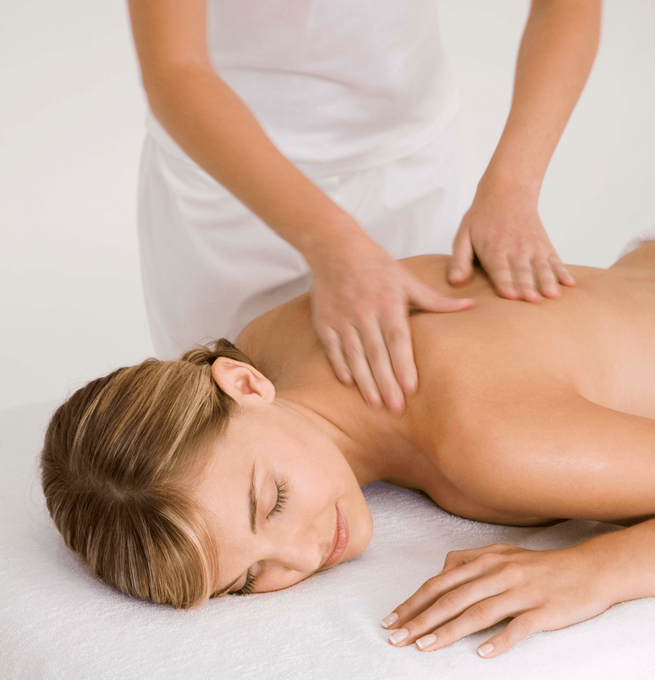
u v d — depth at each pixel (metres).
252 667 0.85
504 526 1.18
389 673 0.83
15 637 0.93
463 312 1.16
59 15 2.70
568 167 3.00
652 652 0.87
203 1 1.14
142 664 0.86
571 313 1.18
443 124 1.64
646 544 0.97
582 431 1.00
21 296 2.82
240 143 1.12
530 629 0.88
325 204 1.12
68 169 2.81
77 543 1.02
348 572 1.06
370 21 1.46
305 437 1.06
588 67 1.35
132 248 2.91
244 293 1.63
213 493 0.96
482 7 2.84
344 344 1.14
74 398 1.07
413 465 1.21
